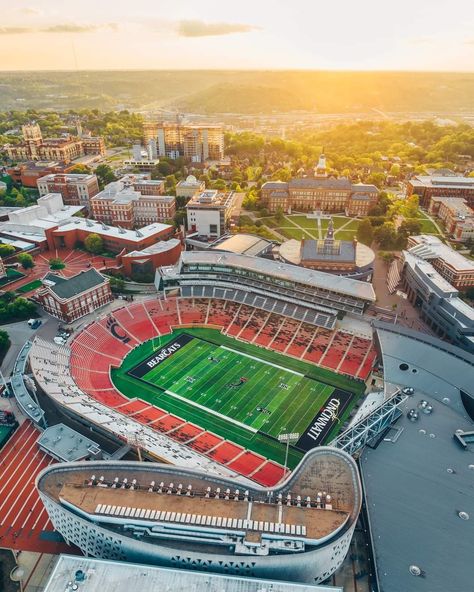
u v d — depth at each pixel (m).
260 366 147.62
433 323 167.12
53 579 69.56
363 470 97.69
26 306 168.88
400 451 102.69
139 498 81.88
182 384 139.50
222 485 85.94
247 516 78.38
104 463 88.69
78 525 79.44
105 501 81.06
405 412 113.44
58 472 87.25
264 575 74.75
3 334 151.12
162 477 86.88
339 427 123.56
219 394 135.62
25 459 111.62
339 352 151.38
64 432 115.50
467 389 119.69
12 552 90.25
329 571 79.44
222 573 75.56
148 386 138.62
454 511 89.44
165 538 76.44
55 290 162.75
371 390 135.12
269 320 166.62
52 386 124.94
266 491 84.19
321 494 83.56
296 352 153.00
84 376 138.62
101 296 175.88
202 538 75.62
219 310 173.62
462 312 153.00
